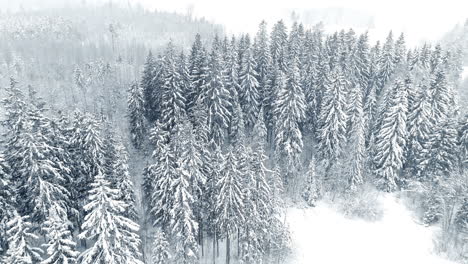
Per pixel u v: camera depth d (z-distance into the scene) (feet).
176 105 153.17
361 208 143.95
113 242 65.31
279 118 153.89
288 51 204.64
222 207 98.99
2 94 228.22
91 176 105.50
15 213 73.41
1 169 85.66
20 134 90.68
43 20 458.09
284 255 116.98
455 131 144.36
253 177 101.14
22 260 67.10
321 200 153.48
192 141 100.07
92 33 495.41
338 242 131.75
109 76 256.32
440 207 136.46
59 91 253.65
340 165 154.10
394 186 154.61
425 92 152.15
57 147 100.78
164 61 171.73
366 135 165.78
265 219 105.09
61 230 66.80
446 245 127.85
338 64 182.60
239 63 190.80
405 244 131.54
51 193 89.61
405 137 153.28
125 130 192.95
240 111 157.58
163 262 85.25
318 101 175.22
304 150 175.01
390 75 203.21
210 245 122.42
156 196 107.24
